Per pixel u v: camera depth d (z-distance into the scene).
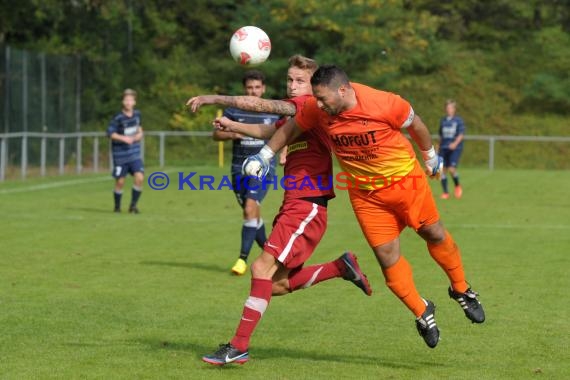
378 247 13.30
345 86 12.53
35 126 53.88
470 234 28.22
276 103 13.26
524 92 82.94
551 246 25.47
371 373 12.72
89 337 14.73
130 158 34.16
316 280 14.05
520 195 43.41
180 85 82.06
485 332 15.22
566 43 89.44
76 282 19.70
